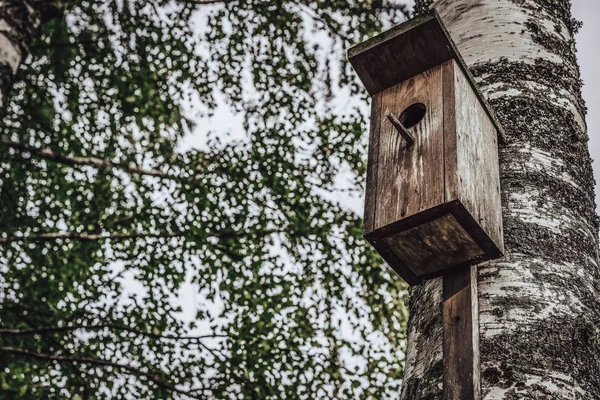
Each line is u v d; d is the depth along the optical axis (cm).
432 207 248
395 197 264
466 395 214
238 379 543
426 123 275
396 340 610
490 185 262
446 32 284
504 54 310
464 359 221
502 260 247
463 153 261
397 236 258
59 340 545
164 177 603
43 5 458
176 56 658
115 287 564
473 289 239
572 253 252
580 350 229
